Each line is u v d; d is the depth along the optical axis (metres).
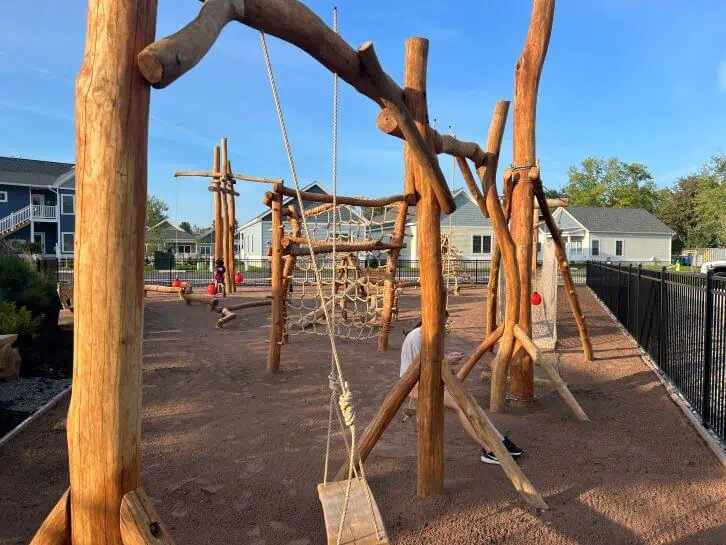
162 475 4.30
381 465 4.47
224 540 3.37
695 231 56.81
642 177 73.75
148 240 51.25
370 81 2.97
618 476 4.23
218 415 5.91
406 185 8.07
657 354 8.38
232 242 22.52
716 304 5.31
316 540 3.37
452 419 5.77
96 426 1.86
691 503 3.80
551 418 5.72
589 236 46.66
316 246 8.48
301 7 2.46
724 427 4.95
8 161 46.81
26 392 6.95
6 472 4.37
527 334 6.13
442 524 3.50
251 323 13.59
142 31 1.84
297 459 4.64
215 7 1.99
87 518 1.89
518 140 6.28
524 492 3.74
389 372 8.05
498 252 8.18
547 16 6.19
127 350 1.88
